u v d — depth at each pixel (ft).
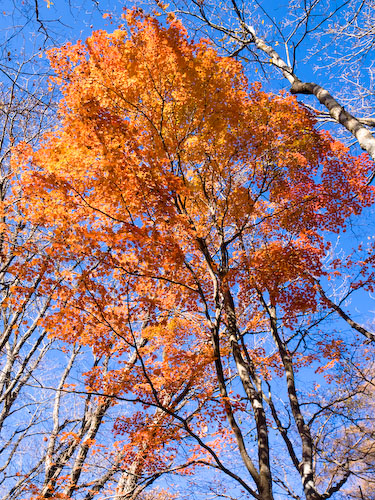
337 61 27.35
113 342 22.56
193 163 25.45
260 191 25.82
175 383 26.17
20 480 26.66
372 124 21.66
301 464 22.40
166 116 23.52
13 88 25.62
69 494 26.25
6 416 26.68
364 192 28.50
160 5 25.11
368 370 30.50
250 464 17.67
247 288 29.01
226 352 30.53
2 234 24.71
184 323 28.73
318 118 26.30
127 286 19.90
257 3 22.71
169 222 21.47
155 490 30.91
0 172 29.25
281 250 28.02
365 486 31.24
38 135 29.22
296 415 24.93
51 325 19.94
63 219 21.11
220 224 27.14
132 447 24.97
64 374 33.35
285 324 30.27
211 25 26.91
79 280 19.84
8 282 26.23
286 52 24.59
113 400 30.17
